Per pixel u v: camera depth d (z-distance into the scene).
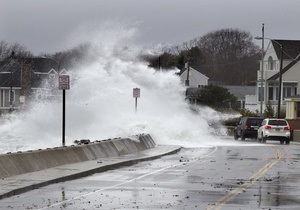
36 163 51.03
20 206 34.31
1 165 45.91
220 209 33.50
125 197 37.97
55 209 33.31
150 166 60.00
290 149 89.94
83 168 52.78
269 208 33.94
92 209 33.34
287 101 173.00
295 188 42.84
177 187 43.12
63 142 61.38
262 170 55.84
